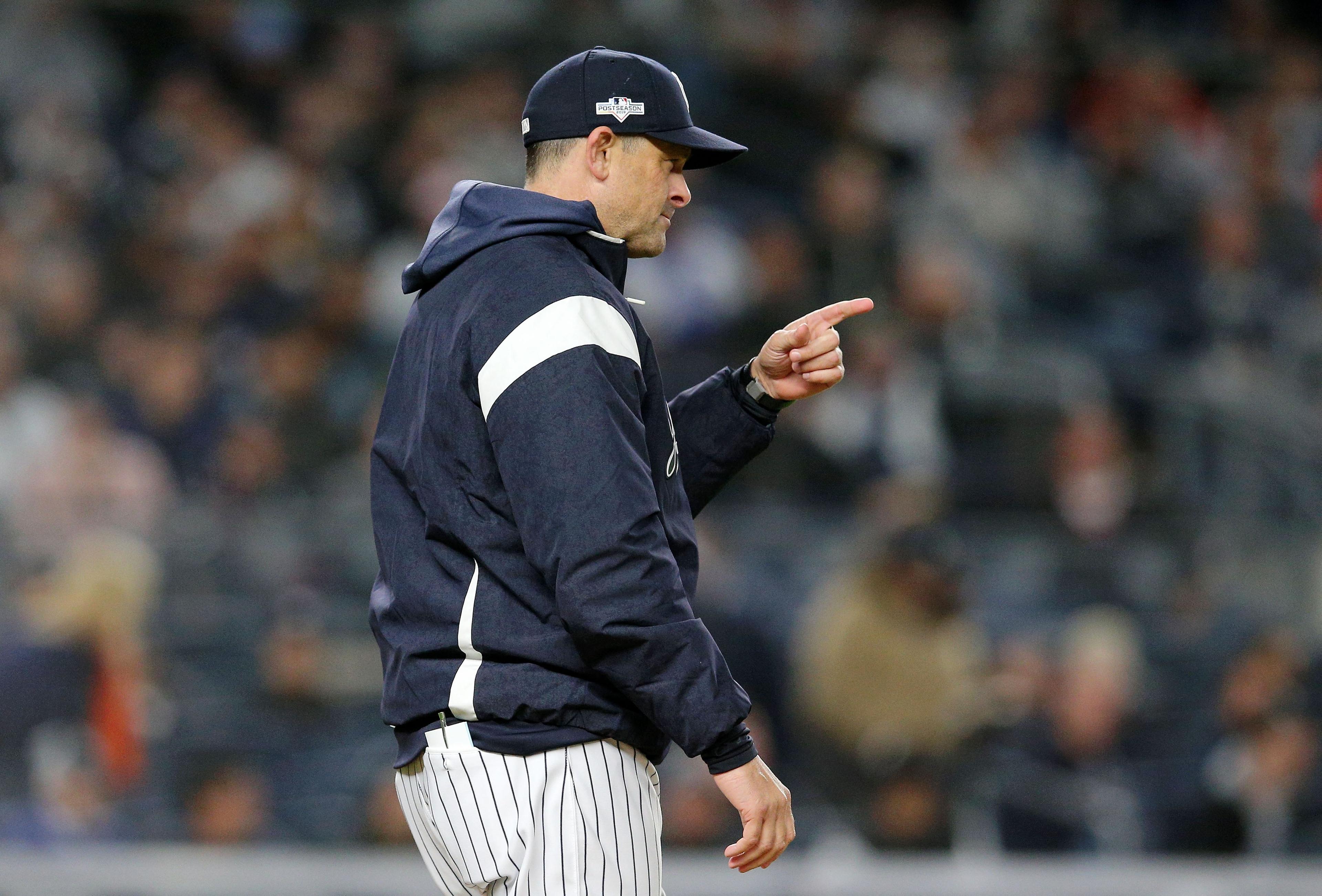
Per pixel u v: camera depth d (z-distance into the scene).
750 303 27.70
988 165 32.59
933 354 26.58
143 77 28.92
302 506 19.56
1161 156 34.88
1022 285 31.11
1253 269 33.84
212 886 14.62
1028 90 34.47
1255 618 21.30
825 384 8.48
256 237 26.34
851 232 29.59
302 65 29.94
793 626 19.53
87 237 25.89
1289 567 21.95
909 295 28.86
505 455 7.05
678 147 7.93
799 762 18.88
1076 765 19.48
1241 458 25.11
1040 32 36.25
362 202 28.73
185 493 21.84
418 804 7.75
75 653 17.59
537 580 7.25
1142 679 20.47
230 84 29.22
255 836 17.94
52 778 17.19
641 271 26.67
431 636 7.38
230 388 23.34
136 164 27.48
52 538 18.17
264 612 18.84
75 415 22.14
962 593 19.56
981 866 17.11
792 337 8.39
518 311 7.19
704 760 7.06
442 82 30.69
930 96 33.28
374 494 7.89
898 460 24.28
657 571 6.93
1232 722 20.44
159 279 25.39
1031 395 25.61
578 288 7.27
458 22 31.12
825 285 29.11
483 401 7.19
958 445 25.09
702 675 6.91
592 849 7.19
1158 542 21.86
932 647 18.58
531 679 7.18
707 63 31.39
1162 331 31.12
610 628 6.82
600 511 6.87
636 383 7.28
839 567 20.05
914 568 18.58
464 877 7.61
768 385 8.60
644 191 7.86
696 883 15.70
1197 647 20.84
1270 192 35.78
